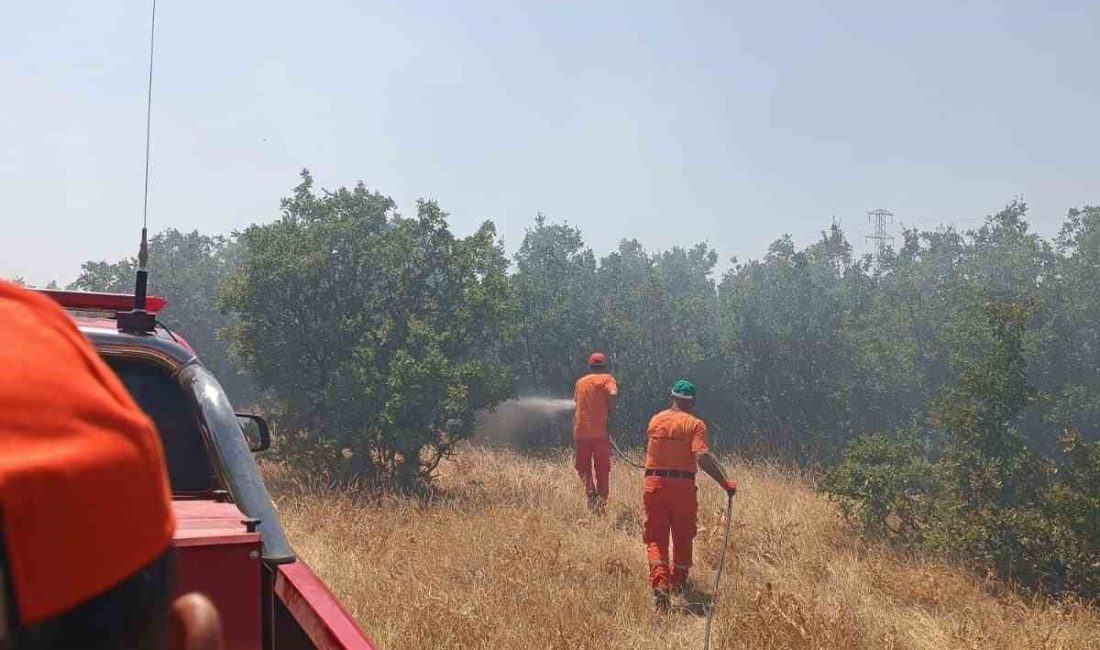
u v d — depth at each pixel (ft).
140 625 2.20
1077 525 25.93
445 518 30.01
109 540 2.10
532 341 52.16
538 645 19.88
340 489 34.37
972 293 44.37
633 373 52.29
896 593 24.94
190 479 12.67
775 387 49.06
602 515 33.71
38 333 2.27
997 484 28.27
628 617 22.99
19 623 1.96
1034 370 42.70
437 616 20.08
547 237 55.88
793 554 27.78
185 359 12.57
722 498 35.78
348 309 38.78
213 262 74.64
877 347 46.06
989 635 21.56
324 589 9.89
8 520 1.94
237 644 8.99
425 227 39.88
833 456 44.27
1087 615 23.63
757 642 20.72
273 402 44.14
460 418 38.29
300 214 40.19
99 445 2.13
